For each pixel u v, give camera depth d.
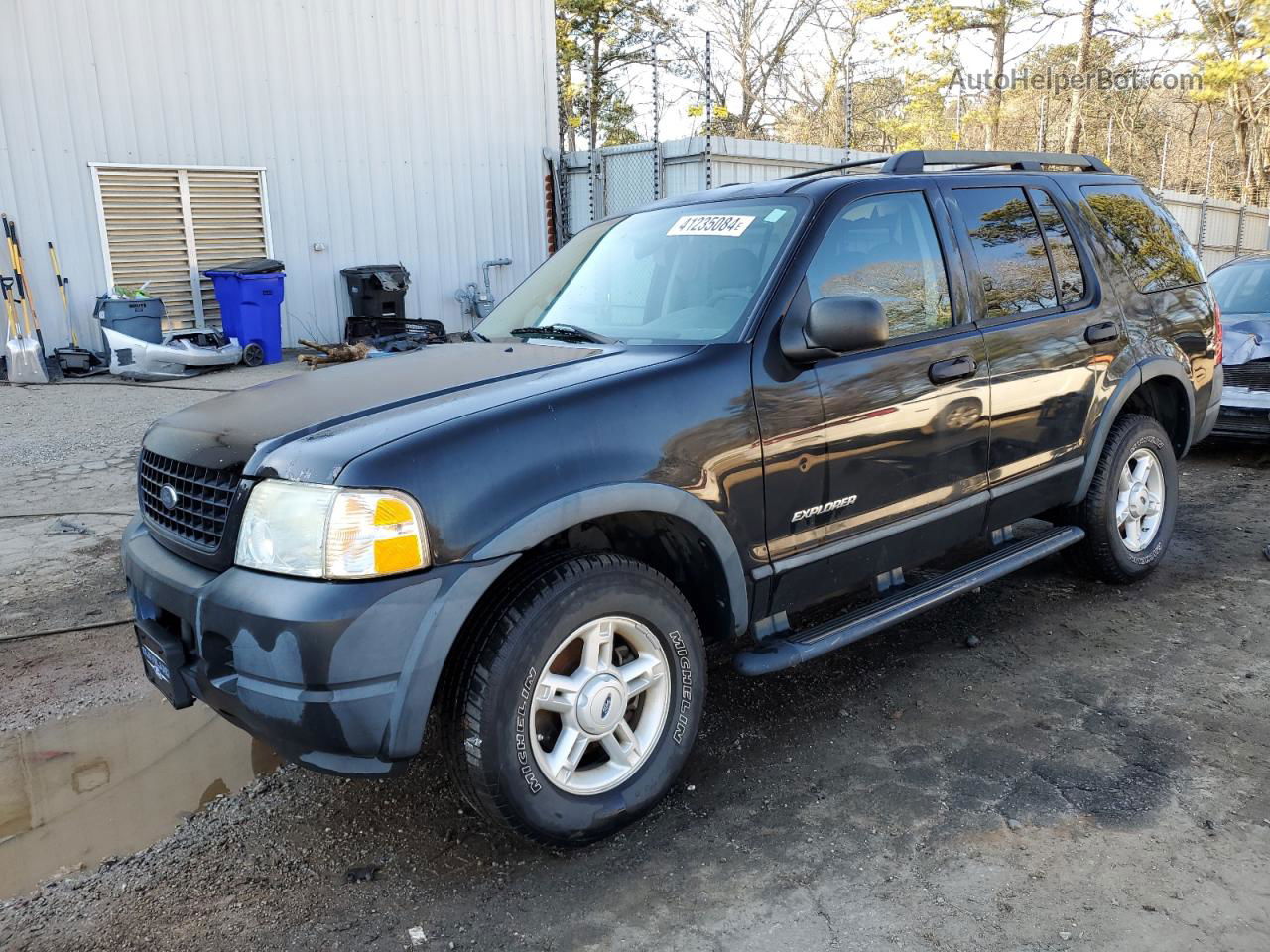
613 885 2.63
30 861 2.82
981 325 3.76
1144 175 34.97
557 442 2.63
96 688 3.94
